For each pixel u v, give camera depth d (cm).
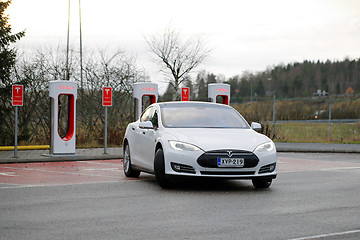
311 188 1116
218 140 1047
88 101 2520
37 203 886
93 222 723
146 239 623
